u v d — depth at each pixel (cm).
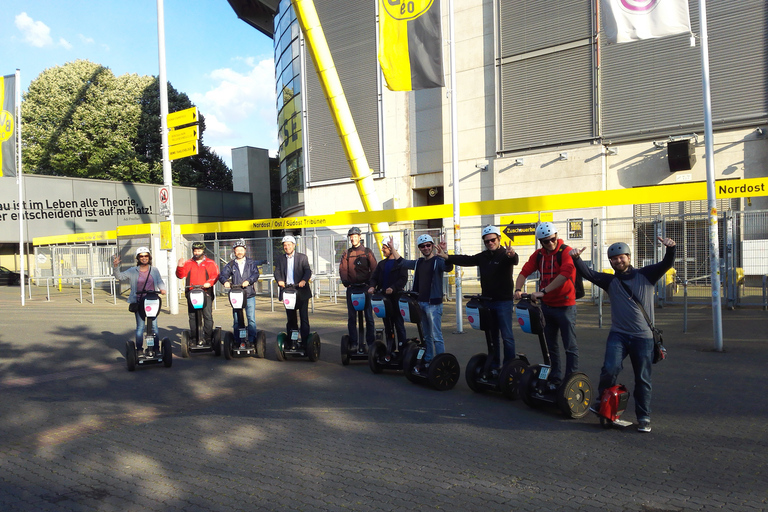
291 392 695
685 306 1050
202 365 869
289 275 908
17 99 1855
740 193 1041
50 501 396
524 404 630
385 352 803
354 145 1723
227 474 439
